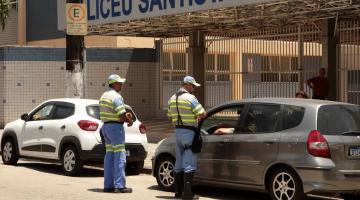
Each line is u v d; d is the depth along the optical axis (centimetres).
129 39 3781
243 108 1346
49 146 1789
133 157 1752
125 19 2542
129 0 2520
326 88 2377
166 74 3450
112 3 2602
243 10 2234
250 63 2983
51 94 3438
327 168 1184
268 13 2314
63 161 1750
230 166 1325
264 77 2908
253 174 1283
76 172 1712
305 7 2145
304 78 2709
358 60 2442
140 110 3522
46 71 3428
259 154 1272
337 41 2514
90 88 3469
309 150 1197
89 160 1700
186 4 2281
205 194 1455
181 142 1319
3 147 1983
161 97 3488
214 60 3153
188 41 3203
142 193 1439
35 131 1845
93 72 3472
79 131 1700
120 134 1423
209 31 3017
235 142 1320
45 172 1817
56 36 3878
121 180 1430
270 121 1284
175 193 1372
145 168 1844
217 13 2322
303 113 1238
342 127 1234
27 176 1717
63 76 3456
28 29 4131
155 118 3525
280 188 1240
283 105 1278
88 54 3459
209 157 1366
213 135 1373
